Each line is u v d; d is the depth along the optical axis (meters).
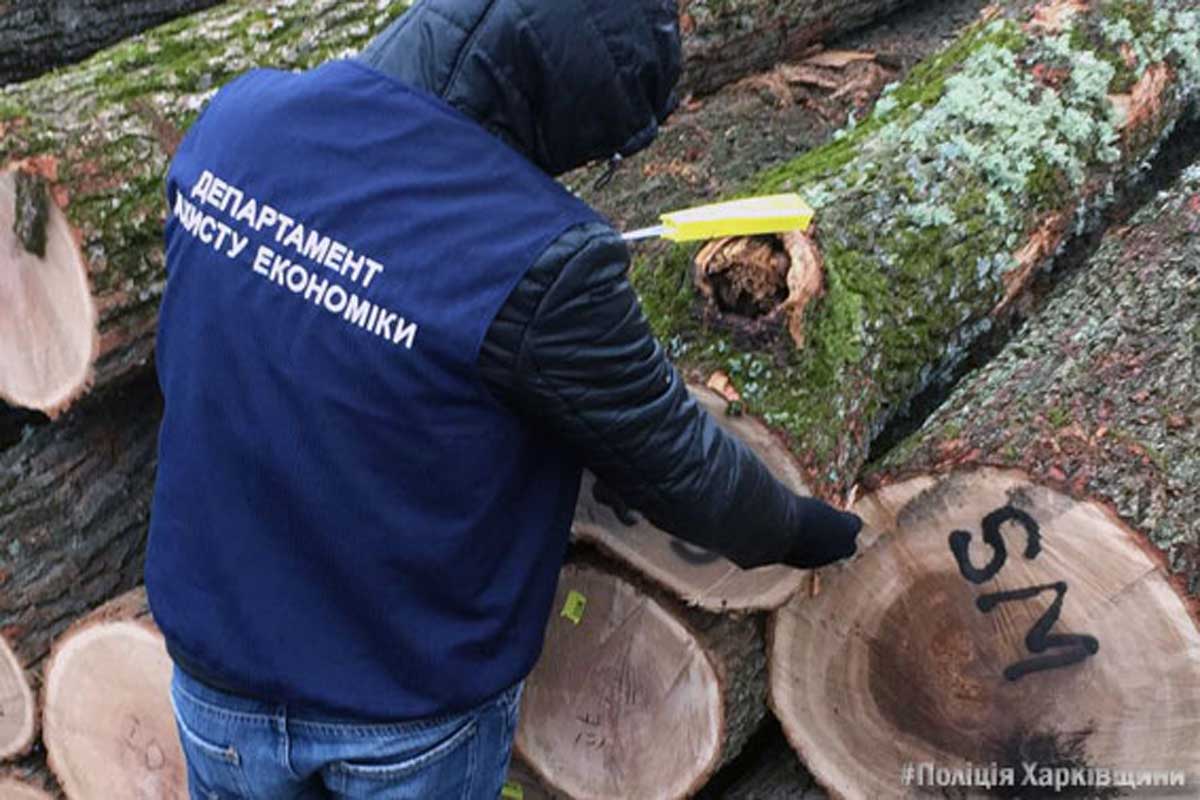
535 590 1.73
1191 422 2.09
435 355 1.47
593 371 1.47
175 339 1.67
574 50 1.48
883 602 2.19
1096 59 2.88
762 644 2.32
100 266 2.45
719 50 3.73
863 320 2.27
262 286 1.56
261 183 1.58
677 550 2.16
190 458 1.65
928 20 4.30
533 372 1.46
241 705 1.71
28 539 2.73
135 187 2.53
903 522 2.12
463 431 1.51
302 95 1.59
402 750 1.69
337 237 1.51
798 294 2.05
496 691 1.70
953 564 2.11
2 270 2.54
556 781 2.45
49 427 2.86
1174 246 2.49
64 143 2.48
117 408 2.88
